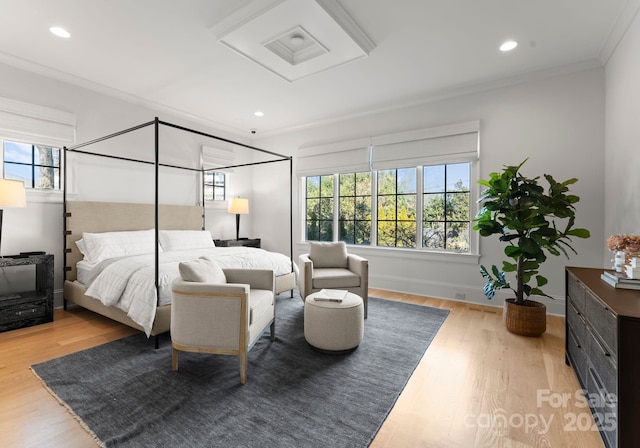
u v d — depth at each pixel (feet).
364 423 5.11
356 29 8.13
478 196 12.06
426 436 4.83
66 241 11.08
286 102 13.61
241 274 8.75
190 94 12.77
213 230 17.06
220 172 17.52
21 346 8.02
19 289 10.29
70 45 9.14
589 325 5.29
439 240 13.28
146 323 7.73
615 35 8.26
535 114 10.93
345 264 12.36
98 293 9.20
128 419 5.13
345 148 15.37
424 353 7.79
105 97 12.41
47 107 10.76
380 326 9.68
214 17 7.80
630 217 7.66
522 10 7.44
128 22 8.02
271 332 8.57
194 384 6.25
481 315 10.75
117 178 12.89
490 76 11.03
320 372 6.81
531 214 8.69
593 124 10.00
